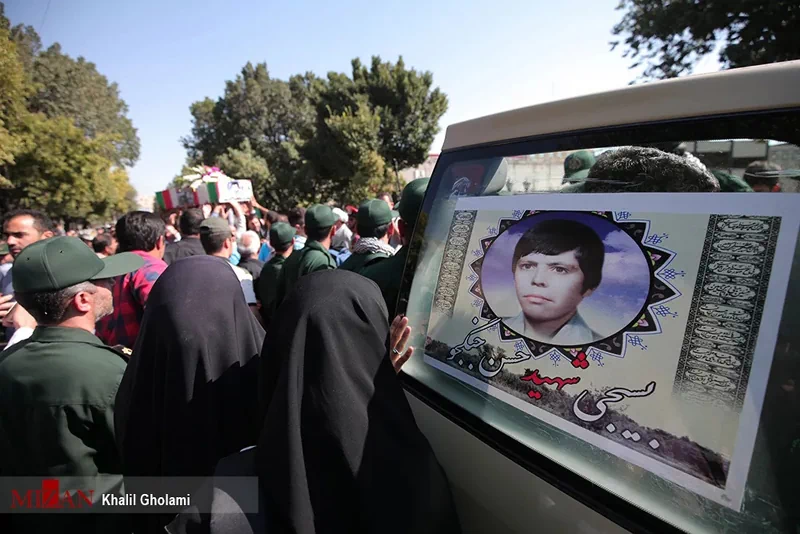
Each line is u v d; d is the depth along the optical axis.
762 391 0.79
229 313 1.77
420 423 1.51
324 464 1.12
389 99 33.22
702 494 0.82
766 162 0.86
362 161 31.69
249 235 5.45
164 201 10.98
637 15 9.91
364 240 3.44
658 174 1.03
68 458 1.67
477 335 1.38
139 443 1.72
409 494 1.12
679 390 0.89
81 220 39.06
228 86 50.28
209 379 1.67
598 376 1.03
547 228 1.25
